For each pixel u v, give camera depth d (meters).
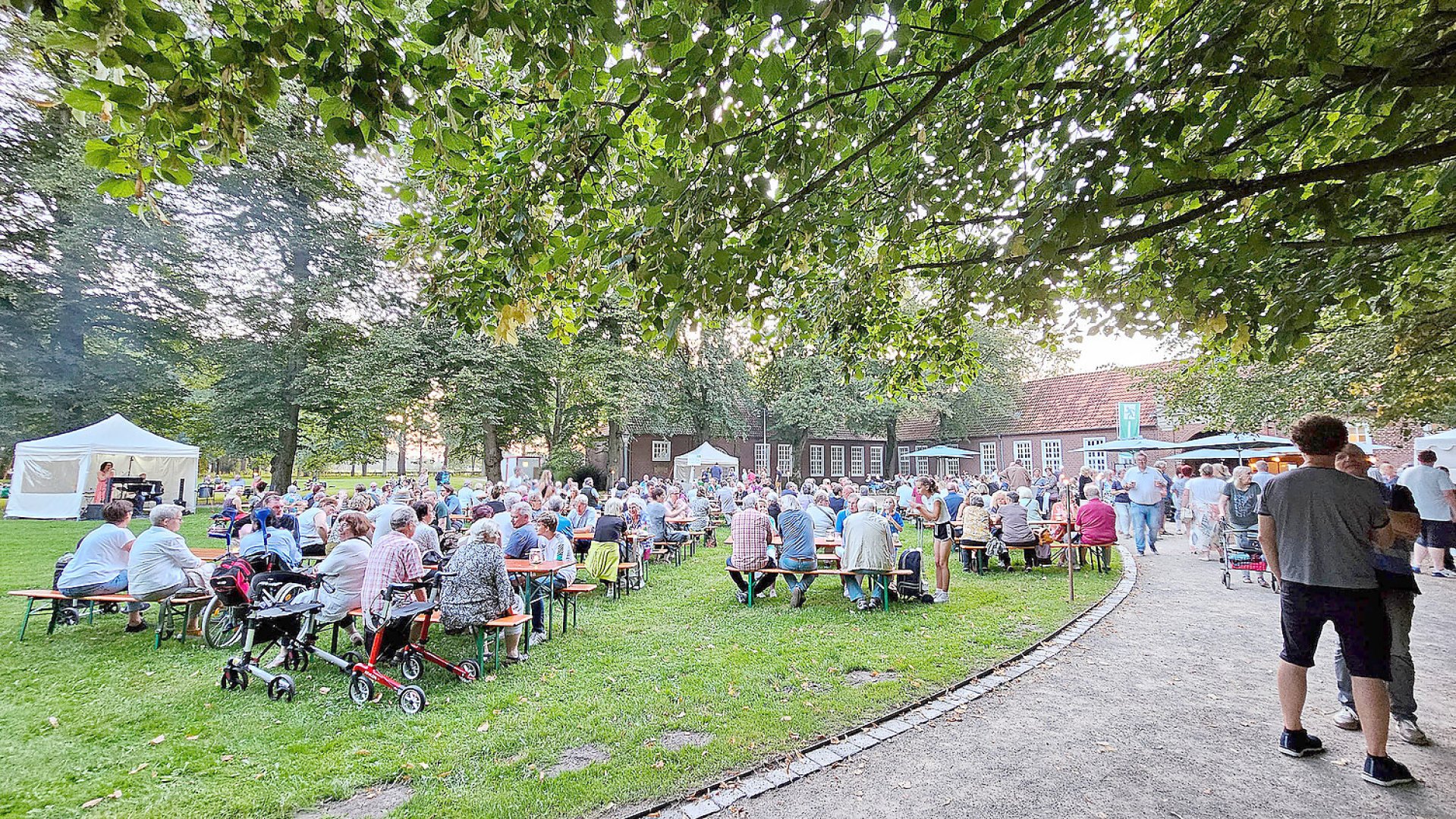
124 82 2.16
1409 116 3.58
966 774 3.94
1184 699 5.09
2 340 21.31
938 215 4.29
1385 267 4.33
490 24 2.27
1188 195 3.87
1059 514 12.61
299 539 10.27
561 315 4.53
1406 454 21.66
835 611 8.31
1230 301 4.04
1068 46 3.50
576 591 7.31
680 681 5.62
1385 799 3.50
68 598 6.89
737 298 3.49
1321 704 4.89
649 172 3.36
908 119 3.14
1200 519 12.73
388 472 83.88
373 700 5.22
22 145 21.05
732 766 4.04
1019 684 5.49
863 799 3.67
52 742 4.47
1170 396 13.50
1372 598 3.66
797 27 2.54
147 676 5.87
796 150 3.16
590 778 3.90
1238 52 2.62
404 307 26.91
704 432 31.48
